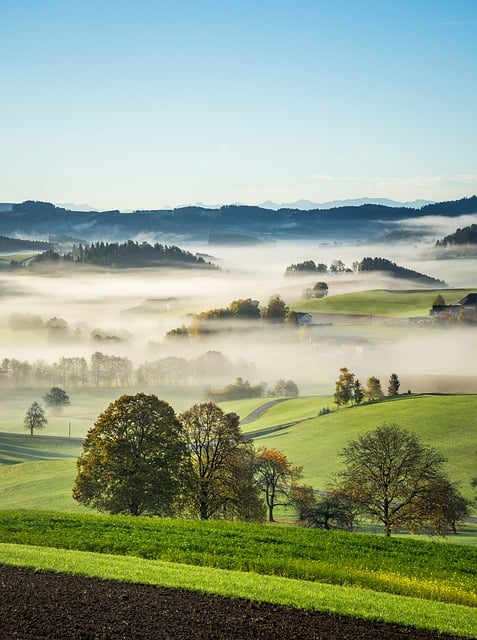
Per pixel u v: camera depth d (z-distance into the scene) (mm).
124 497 59031
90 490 60219
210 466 66312
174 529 45781
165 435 61781
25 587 31125
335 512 70375
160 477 59719
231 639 26938
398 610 30375
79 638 26359
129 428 61812
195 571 34812
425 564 41812
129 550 40406
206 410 67688
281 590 31984
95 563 34875
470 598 34812
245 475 66438
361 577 36844
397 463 71000
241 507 65500
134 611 28984
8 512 49375
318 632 27984
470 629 28922
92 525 45844
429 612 30484
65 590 30938
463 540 75750
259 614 29344
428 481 68000
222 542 43000
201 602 30281
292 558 40312
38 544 41281
